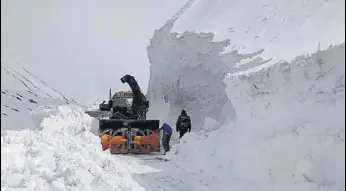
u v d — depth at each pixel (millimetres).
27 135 6641
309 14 11883
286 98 6750
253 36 12336
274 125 6844
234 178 7305
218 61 12852
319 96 6070
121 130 10945
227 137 8867
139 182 7320
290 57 9719
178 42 15188
